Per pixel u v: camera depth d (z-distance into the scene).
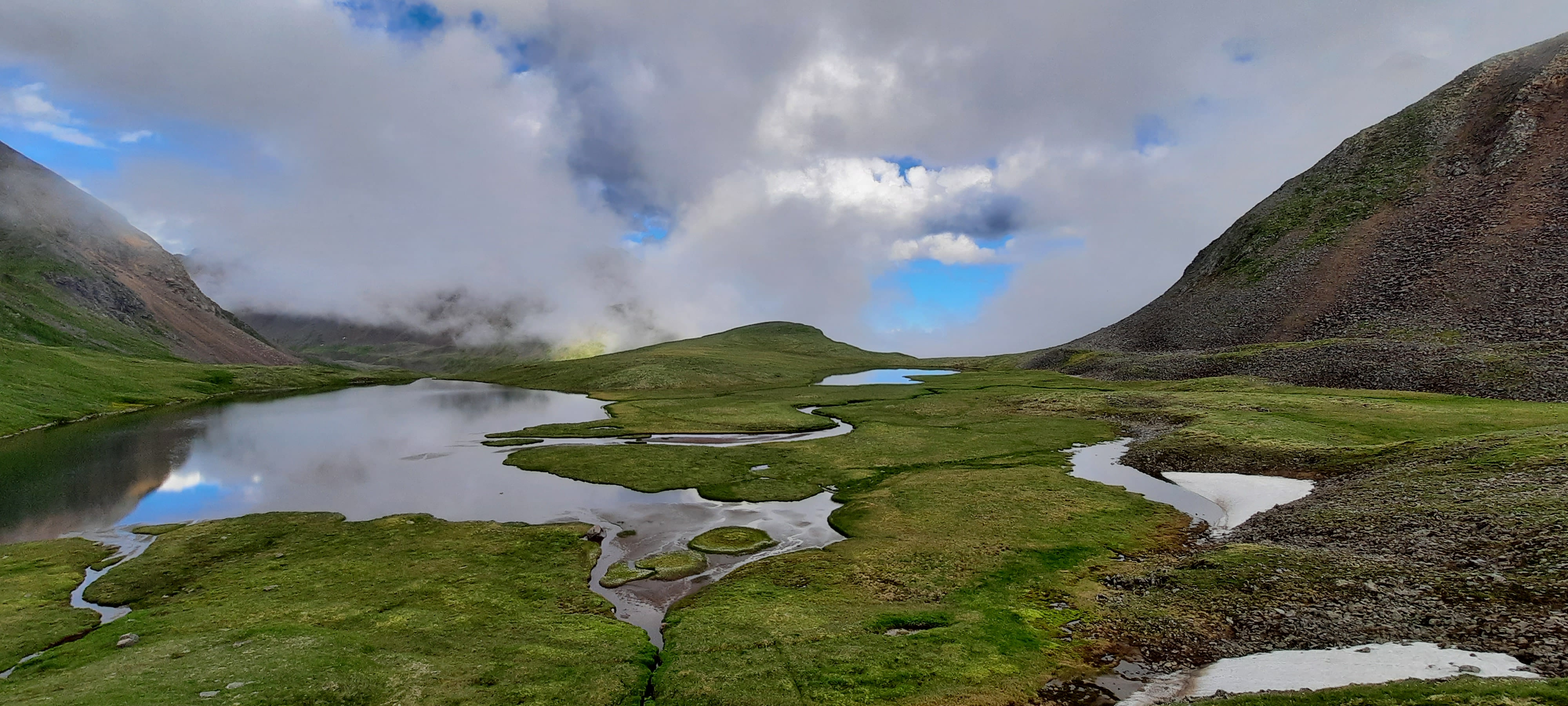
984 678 25.72
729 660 27.86
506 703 24.50
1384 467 51.12
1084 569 38.94
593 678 26.64
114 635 31.59
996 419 100.12
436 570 41.75
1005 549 42.97
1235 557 35.69
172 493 63.84
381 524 52.09
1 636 31.94
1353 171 173.75
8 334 186.25
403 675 26.48
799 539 48.09
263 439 97.19
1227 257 182.75
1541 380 80.69
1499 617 25.33
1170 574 35.16
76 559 44.91
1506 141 143.00
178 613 34.62
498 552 45.28
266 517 54.59
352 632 31.47
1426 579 29.75
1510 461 43.12
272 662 26.42
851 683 25.59
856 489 62.12
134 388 150.00
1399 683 20.44
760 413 116.94
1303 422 73.00
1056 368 176.12
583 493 62.94
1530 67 156.75
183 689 23.75
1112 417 94.69
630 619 34.84
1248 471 59.69
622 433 98.31
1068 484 58.81
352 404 150.75
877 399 133.25
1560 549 29.11
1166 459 67.38
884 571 39.62
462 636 31.42
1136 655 27.34
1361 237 148.50
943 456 75.44
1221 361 125.69
